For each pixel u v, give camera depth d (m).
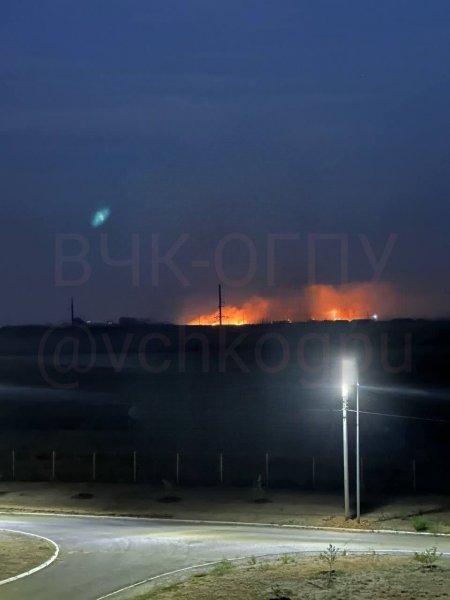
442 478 41.06
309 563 19.34
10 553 22.41
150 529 29.78
